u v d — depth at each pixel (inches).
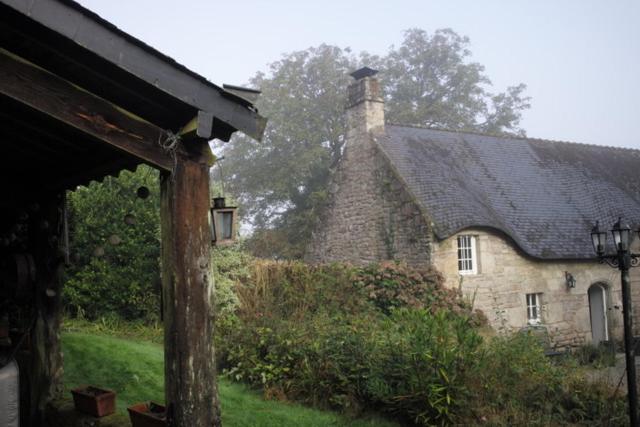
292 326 306.2
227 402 244.7
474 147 649.6
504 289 505.0
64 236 198.1
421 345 233.1
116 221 389.4
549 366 276.4
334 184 655.1
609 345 522.9
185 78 116.0
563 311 534.0
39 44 106.7
